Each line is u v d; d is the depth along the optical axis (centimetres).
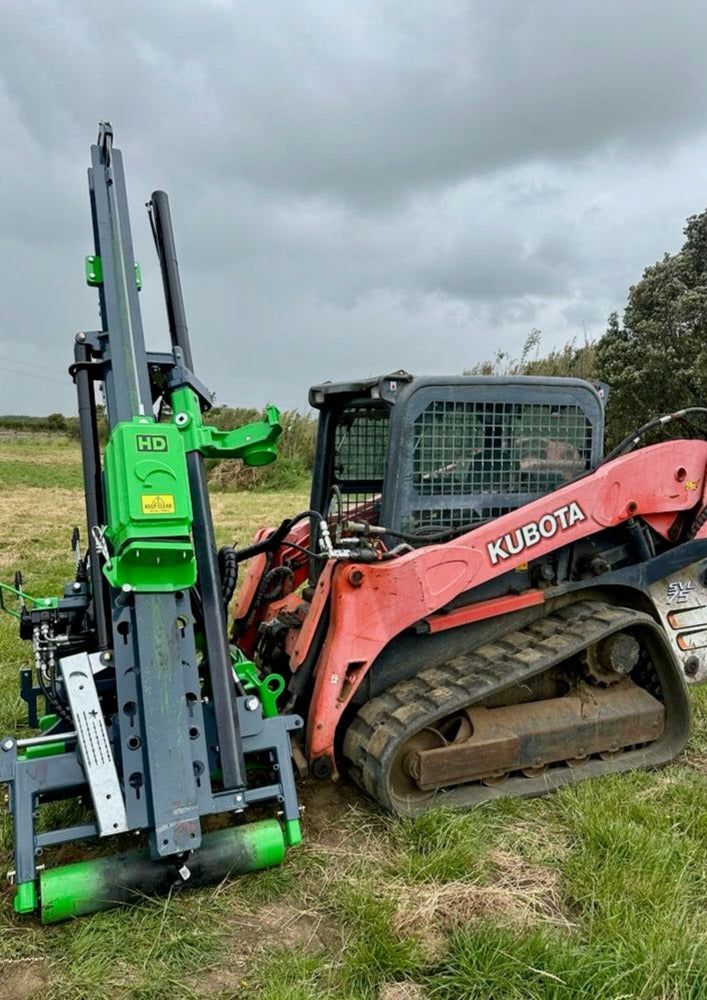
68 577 880
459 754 344
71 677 290
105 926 268
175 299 362
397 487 361
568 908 285
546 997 238
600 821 325
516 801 351
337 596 341
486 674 354
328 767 342
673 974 245
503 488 385
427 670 374
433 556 347
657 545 428
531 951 252
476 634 388
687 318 1043
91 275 347
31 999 241
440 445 369
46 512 1692
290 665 374
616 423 1086
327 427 429
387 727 337
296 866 307
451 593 351
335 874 302
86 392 334
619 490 390
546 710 374
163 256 369
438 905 279
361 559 339
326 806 356
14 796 278
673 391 1037
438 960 254
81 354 334
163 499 278
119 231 328
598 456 407
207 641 308
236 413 2722
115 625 284
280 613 423
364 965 249
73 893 271
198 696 289
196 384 340
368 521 417
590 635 369
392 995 240
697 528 420
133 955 259
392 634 345
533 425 389
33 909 272
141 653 276
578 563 405
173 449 284
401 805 339
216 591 314
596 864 302
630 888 285
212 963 257
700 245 1086
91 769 277
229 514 1552
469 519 378
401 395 360
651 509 402
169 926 272
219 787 351
